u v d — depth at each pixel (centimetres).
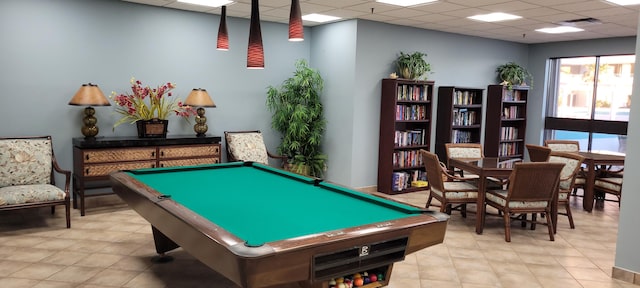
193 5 578
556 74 884
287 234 230
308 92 673
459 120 761
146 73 592
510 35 783
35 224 485
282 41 703
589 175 600
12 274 352
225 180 373
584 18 606
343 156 684
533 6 535
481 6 543
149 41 590
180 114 593
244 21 665
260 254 189
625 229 365
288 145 689
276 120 694
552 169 446
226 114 662
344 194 321
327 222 253
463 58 789
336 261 220
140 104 564
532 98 903
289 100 684
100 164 519
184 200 300
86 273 357
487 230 506
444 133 743
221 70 652
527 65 905
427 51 738
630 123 356
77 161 524
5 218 504
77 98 511
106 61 563
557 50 855
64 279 345
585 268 396
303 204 292
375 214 270
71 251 405
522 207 464
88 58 551
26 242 427
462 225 525
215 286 339
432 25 694
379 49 678
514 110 845
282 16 636
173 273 361
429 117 715
